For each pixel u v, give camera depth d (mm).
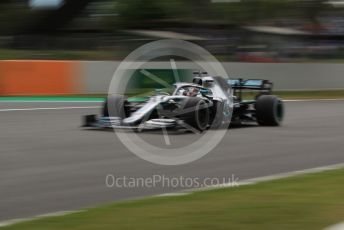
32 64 56875
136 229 13211
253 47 89438
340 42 101062
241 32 91938
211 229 13219
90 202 16609
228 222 13789
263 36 93375
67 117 40969
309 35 100438
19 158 23766
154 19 102062
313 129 35406
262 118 36125
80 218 14305
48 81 57812
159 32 99125
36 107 48406
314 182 19031
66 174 20578
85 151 25578
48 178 19891
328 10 105312
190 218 14172
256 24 101750
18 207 15977
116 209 15234
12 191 17922
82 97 57812
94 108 48562
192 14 102438
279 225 13547
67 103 52531
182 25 101438
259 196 16766
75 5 99312
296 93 73375
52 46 78625
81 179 19781
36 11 99812
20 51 74750
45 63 57594
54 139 29297
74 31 100250
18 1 100062
